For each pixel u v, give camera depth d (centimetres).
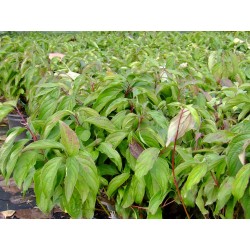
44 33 717
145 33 574
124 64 333
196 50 394
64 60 380
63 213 326
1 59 443
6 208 334
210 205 194
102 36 554
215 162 168
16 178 190
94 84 269
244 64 345
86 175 178
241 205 179
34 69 342
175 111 231
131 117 207
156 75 269
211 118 223
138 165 177
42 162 199
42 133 204
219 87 291
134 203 213
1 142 461
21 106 429
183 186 182
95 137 219
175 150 191
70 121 217
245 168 153
